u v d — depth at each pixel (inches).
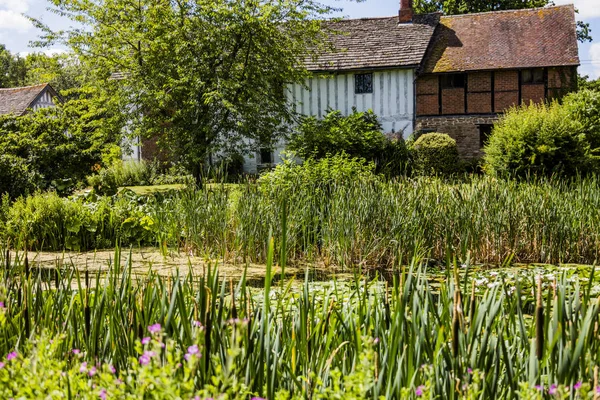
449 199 331.9
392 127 931.3
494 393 80.8
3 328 87.1
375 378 71.7
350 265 302.5
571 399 70.2
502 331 87.1
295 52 647.1
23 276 111.8
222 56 597.0
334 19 649.0
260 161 910.4
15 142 501.7
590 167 583.8
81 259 302.2
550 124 580.4
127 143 618.8
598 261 310.8
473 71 945.5
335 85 936.9
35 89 1380.4
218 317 84.9
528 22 1024.2
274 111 639.8
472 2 1418.6
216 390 57.7
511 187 343.9
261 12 592.1
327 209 325.7
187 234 335.9
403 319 81.6
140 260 307.0
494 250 311.4
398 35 987.3
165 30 582.6
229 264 299.6
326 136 668.7
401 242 305.1
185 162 604.4
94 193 446.3
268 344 78.7
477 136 961.5
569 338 77.1
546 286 232.8
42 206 363.6
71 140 526.9
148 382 57.6
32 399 59.2
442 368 82.6
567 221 315.9
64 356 89.0
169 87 601.6
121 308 95.5
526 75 956.0
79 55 611.8
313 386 82.0
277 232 309.0
